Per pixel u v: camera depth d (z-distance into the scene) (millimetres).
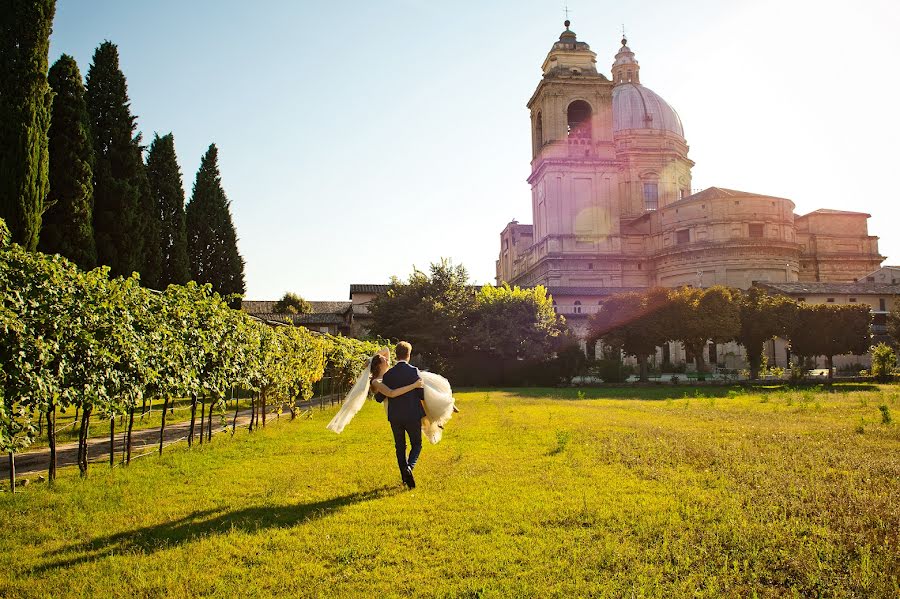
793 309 49562
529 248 89000
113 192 33594
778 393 31078
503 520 6543
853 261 86500
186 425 19156
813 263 86312
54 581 4996
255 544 5859
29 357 8188
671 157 92625
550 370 49344
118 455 12977
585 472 9086
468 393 36812
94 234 32812
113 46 35844
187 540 6016
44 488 8766
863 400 23750
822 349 48812
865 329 48656
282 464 10406
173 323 12227
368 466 9977
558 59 79438
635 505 7055
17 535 6348
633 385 46594
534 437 13461
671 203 82500
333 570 5176
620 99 94812
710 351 70375
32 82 24656
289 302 85750
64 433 16859
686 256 78000
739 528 6000
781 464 9406
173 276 42312
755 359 50594
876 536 5672
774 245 75750
